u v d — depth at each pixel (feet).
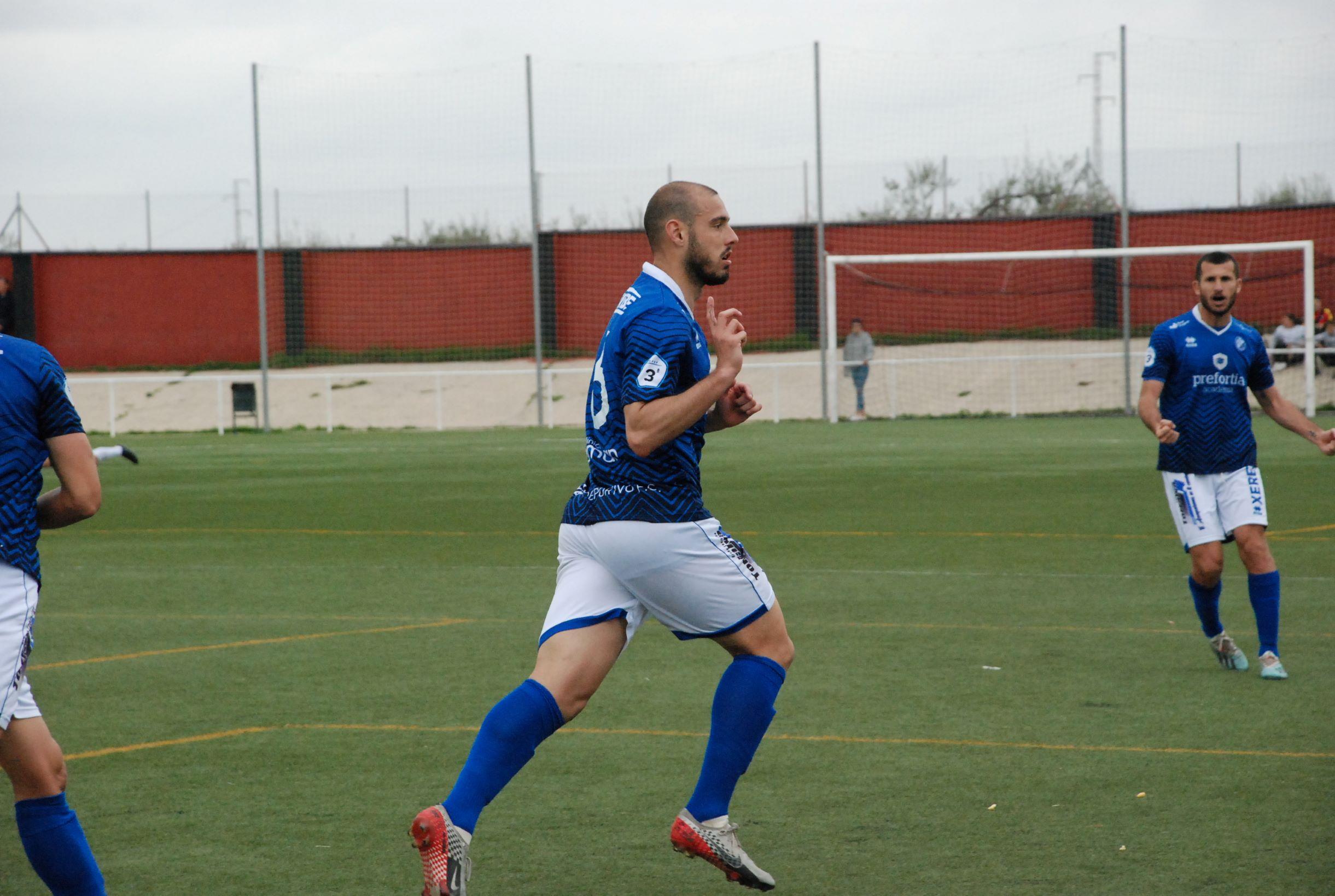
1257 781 41.04
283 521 115.85
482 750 30.91
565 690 32.19
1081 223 298.76
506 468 165.37
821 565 88.12
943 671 57.26
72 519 29.32
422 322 328.49
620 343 32.45
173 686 55.57
